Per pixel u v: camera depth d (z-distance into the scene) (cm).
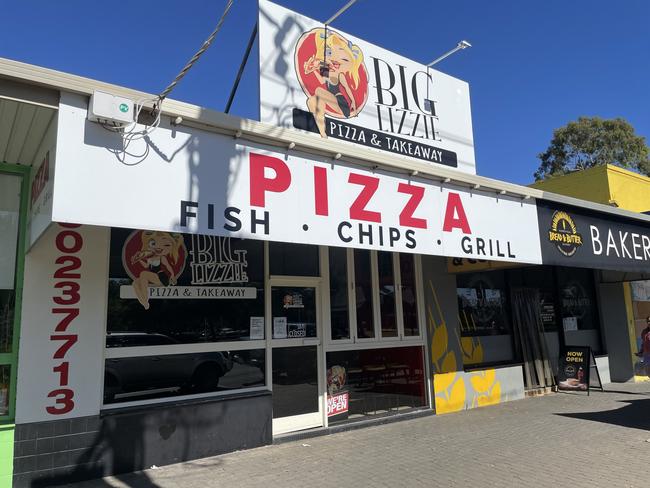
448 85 985
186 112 445
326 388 756
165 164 434
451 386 909
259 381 686
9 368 529
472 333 1005
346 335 794
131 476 547
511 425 788
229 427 639
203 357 639
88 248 560
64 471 522
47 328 529
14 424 506
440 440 700
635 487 507
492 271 1072
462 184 693
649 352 1217
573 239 866
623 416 851
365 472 561
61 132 389
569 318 1254
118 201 405
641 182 1471
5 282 544
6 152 521
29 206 554
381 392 834
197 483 525
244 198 478
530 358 1091
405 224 609
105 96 395
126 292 591
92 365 548
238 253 687
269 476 548
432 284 918
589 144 3083
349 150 559
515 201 772
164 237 627
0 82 377
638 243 1027
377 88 873
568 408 927
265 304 702
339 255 805
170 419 594
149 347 598
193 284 643
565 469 566
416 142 910
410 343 870
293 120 762
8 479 497
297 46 783
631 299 1362
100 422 546
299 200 518
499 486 512
